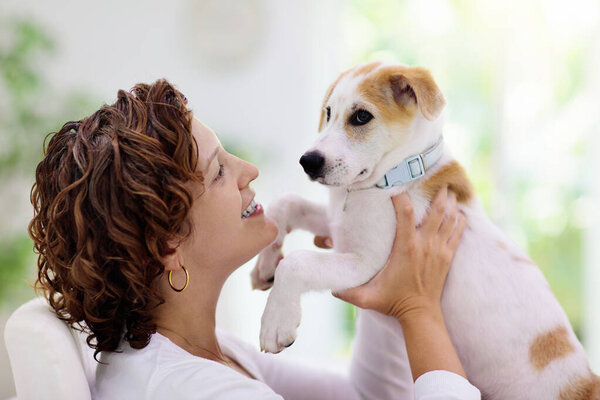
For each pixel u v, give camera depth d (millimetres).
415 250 1146
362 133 1372
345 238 1320
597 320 3340
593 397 1205
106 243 881
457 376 973
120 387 877
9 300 2477
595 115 3311
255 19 3475
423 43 3617
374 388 1411
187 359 901
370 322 1406
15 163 2629
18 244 2525
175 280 1004
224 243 1045
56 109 2988
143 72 3426
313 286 1183
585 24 3396
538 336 1229
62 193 882
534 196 3602
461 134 3621
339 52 3516
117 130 901
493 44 3576
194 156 956
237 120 3533
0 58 2654
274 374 1395
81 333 1046
